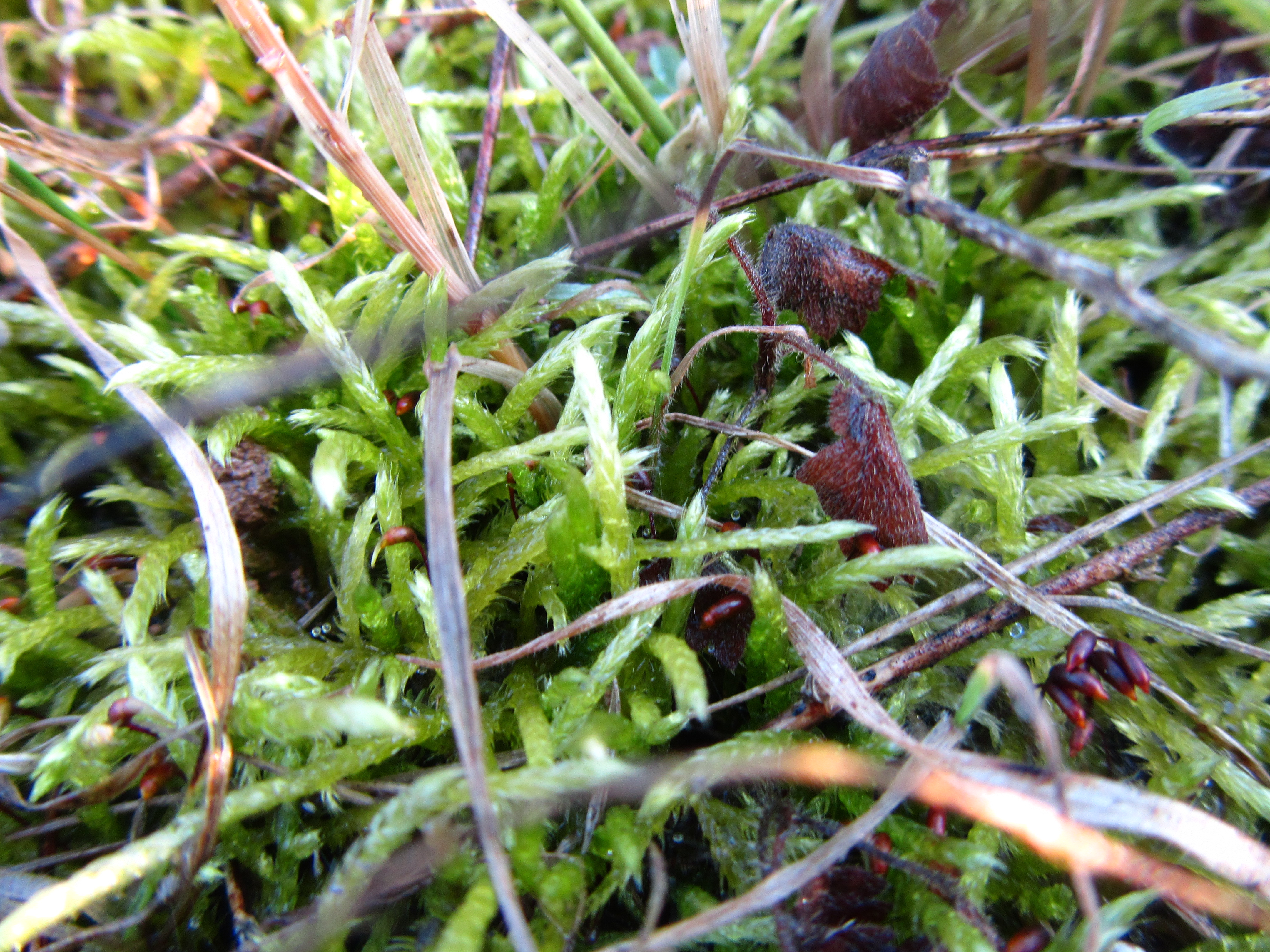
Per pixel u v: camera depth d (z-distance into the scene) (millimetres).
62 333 70
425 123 71
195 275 68
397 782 52
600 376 50
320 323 58
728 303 71
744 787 52
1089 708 51
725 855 49
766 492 59
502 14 63
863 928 46
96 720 52
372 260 70
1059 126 65
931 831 48
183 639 50
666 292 61
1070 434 66
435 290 58
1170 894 45
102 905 50
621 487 51
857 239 76
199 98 85
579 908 46
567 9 69
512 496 59
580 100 68
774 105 88
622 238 71
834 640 57
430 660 53
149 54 83
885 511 52
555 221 75
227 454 58
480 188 72
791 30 87
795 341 55
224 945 52
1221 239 76
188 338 69
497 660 49
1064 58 81
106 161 78
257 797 47
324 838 52
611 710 52
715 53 68
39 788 50
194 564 59
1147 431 65
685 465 63
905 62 68
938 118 80
